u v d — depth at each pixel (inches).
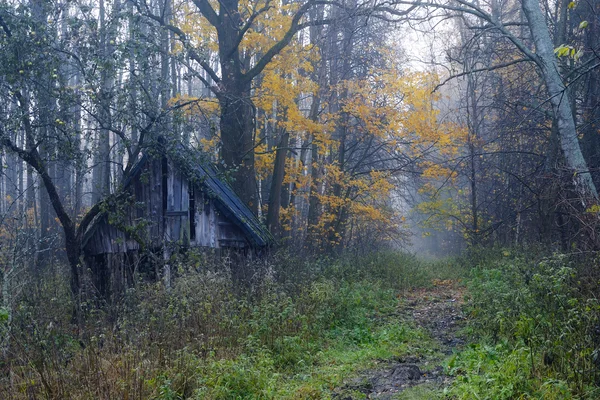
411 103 744.3
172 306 378.6
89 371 292.0
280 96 745.6
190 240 566.3
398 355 380.5
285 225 894.4
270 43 777.6
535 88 842.2
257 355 348.5
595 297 323.6
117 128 517.7
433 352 386.6
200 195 565.3
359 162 930.7
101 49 508.4
